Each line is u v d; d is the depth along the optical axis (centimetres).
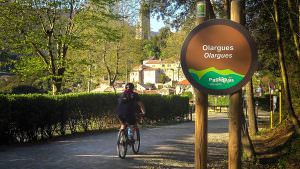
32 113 1474
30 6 2270
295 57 1513
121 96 1239
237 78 521
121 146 1189
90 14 2416
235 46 521
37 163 1069
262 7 1442
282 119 1816
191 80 529
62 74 2480
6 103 1355
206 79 527
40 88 3525
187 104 3228
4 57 2427
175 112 2995
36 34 2330
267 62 2014
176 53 5697
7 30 2278
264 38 1664
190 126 2531
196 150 545
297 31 1181
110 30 2506
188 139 1741
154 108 2697
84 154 1240
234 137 543
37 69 2414
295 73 1579
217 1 1606
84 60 2516
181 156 1265
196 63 527
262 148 1381
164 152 1338
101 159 1160
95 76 3142
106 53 4200
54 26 2395
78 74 2783
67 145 1435
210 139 1772
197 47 527
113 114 2128
